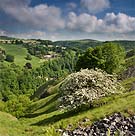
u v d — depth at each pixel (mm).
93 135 31281
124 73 87312
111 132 30453
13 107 91375
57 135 10648
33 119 46344
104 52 77312
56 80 128375
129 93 43281
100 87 43219
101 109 37406
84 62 78500
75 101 42500
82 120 34875
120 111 34062
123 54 81812
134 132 29766
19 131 38219
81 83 43375
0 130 36312
